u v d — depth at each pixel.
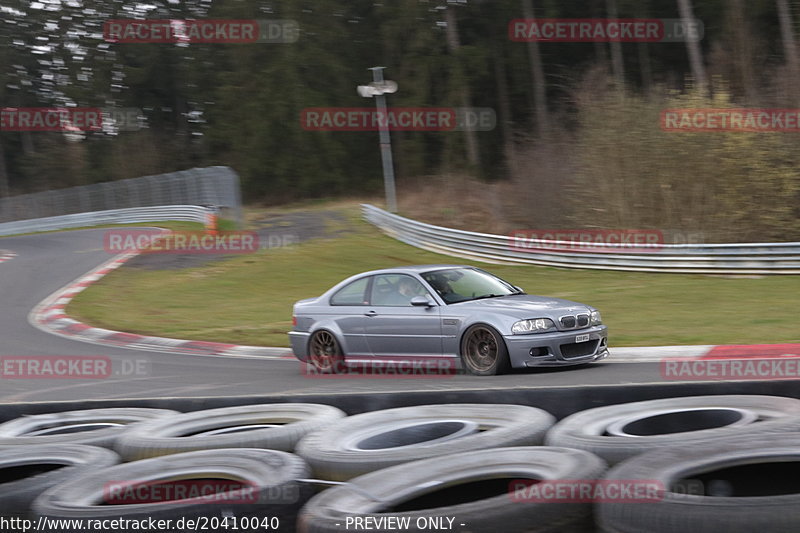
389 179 67.12
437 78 112.50
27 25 136.88
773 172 46.62
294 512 5.93
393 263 47.81
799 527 4.54
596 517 5.30
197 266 48.97
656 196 49.81
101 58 134.00
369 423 7.48
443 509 5.01
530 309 15.66
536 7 111.88
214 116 129.00
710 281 34.91
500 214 66.06
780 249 34.88
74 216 84.88
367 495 5.52
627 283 35.97
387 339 16.75
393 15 113.25
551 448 6.02
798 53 62.97
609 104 52.56
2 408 9.77
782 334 20.22
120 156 128.12
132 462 6.85
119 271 47.94
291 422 8.30
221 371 19.28
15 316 33.78
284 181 114.12
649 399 8.02
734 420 7.12
